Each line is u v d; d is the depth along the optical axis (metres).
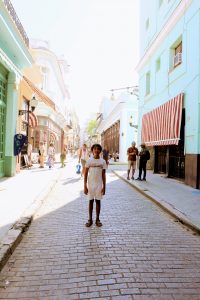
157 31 15.77
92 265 3.82
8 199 7.71
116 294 3.09
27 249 4.39
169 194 8.95
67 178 13.56
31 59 12.91
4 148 12.12
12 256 4.11
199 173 10.02
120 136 29.78
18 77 12.49
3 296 3.05
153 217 6.50
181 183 11.54
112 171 17.81
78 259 4.02
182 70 11.80
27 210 6.47
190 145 10.73
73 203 7.86
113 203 7.97
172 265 3.86
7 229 4.98
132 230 5.43
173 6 13.15
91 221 5.67
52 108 26.59
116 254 4.21
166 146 14.76
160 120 14.34
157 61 15.91
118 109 32.12
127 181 12.25
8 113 12.07
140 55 19.83
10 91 12.06
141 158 12.41
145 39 18.52
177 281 3.40
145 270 3.68
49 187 9.91
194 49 10.57
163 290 3.18
